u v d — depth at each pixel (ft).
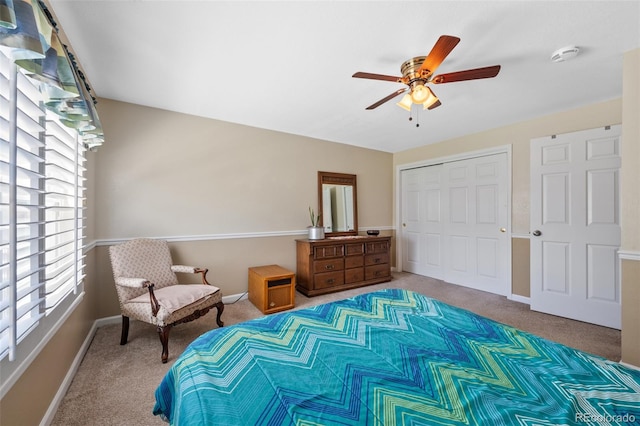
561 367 3.01
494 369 3.00
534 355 3.27
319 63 6.49
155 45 5.78
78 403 4.92
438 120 10.43
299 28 5.26
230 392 2.60
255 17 4.96
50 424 4.41
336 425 2.19
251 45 5.78
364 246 12.57
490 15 4.89
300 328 4.06
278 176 11.75
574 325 8.40
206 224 10.07
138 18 4.97
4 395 3.03
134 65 6.56
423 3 4.63
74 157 5.32
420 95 6.05
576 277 8.82
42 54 2.77
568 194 9.03
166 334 6.33
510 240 10.87
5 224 2.94
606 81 7.31
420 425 2.18
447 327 4.09
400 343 3.60
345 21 5.06
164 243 8.59
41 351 4.15
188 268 8.32
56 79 3.32
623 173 6.06
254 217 11.14
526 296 10.42
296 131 11.86
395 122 10.69
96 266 8.08
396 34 5.43
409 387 2.68
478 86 7.57
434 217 13.99
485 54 6.07
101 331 7.82
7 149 3.19
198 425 2.16
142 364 6.20
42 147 3.88
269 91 7.96
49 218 4.89
